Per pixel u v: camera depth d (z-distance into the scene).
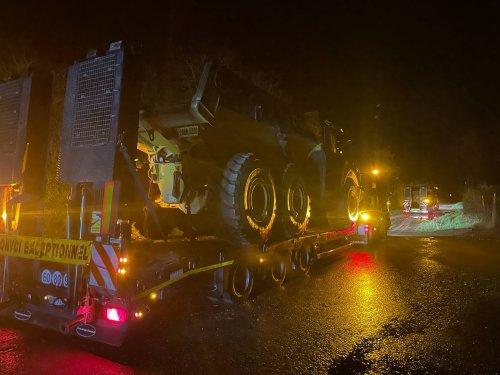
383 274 10.12
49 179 6.10
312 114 10.36
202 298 6.80
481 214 28.80
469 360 4.77
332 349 5.05
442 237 21.06
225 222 6.85
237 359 4.69
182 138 6.89
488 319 6.36
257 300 7.34
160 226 5.75
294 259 9.41
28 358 4.51
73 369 4.27
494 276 9.93
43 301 5.17
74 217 5.05
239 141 7.64
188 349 4.95
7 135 5.75
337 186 11.62
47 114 5.77
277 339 5.37
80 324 4.85
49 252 5.01
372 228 16.59
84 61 5.20
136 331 5.47
